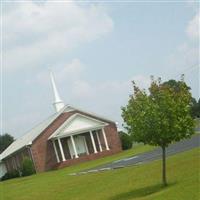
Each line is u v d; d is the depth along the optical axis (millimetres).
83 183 34094
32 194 35281
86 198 27234
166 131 24047
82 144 66125
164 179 24594
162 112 24016
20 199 34062
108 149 65875
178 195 20672
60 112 65312
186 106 24359
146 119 24188
